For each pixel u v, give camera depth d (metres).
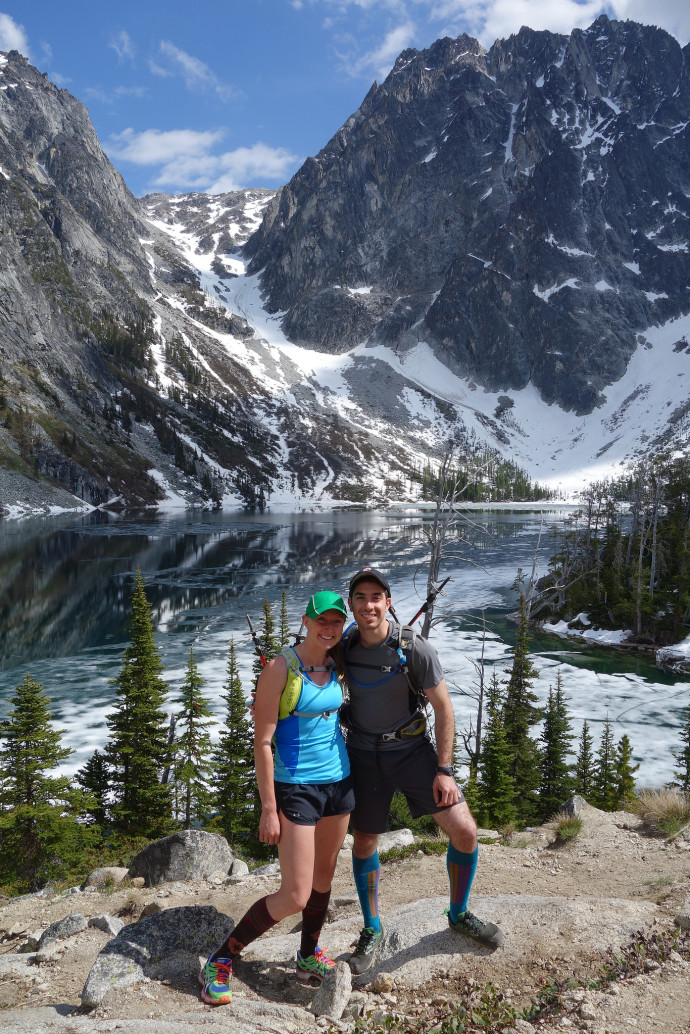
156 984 4.41
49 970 5.18
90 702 41.03
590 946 4.36
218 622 61.03
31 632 58.16
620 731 37.44
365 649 4.43
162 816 26.03
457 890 4.50
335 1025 3.86
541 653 55.44
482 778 24.72
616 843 7.43
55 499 172.62
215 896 6.78
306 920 4.50
